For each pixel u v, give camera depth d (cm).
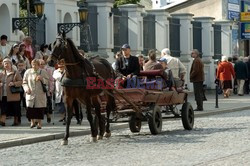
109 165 1501
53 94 2566
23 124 2366
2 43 2602
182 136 2047
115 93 2027
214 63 4534
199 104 3003
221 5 5366
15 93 2306
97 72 1964
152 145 1844
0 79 2305
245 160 1531
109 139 2008
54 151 1769
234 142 1870
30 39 2634
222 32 4753
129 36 3706
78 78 1895
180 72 2711
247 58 4447
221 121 2578
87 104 1941
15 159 1636
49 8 3122
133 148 1791
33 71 2216
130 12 3694
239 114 2964
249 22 5175
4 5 2859
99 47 3497
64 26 3038
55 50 1875
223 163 1490
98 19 3488
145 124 2453
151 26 3934
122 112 2066
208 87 4500
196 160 1543
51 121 2462
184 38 4228
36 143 1950
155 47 3972
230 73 4019
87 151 1752
